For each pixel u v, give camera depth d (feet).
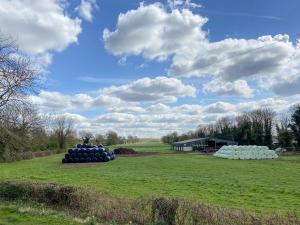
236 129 380.37
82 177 119.34
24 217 51.75
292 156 254.88
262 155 229.66
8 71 117.80
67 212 55.77
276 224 42.93
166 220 46.96
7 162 201.36
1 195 66.33
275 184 101.76
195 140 360.07
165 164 178.91
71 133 354.54
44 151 292.61
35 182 68.33
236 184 100.53
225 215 44.88
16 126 141.79
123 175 124.98
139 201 51.49
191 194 82.12
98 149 201.36
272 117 360.69
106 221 50.75
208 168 156.35
